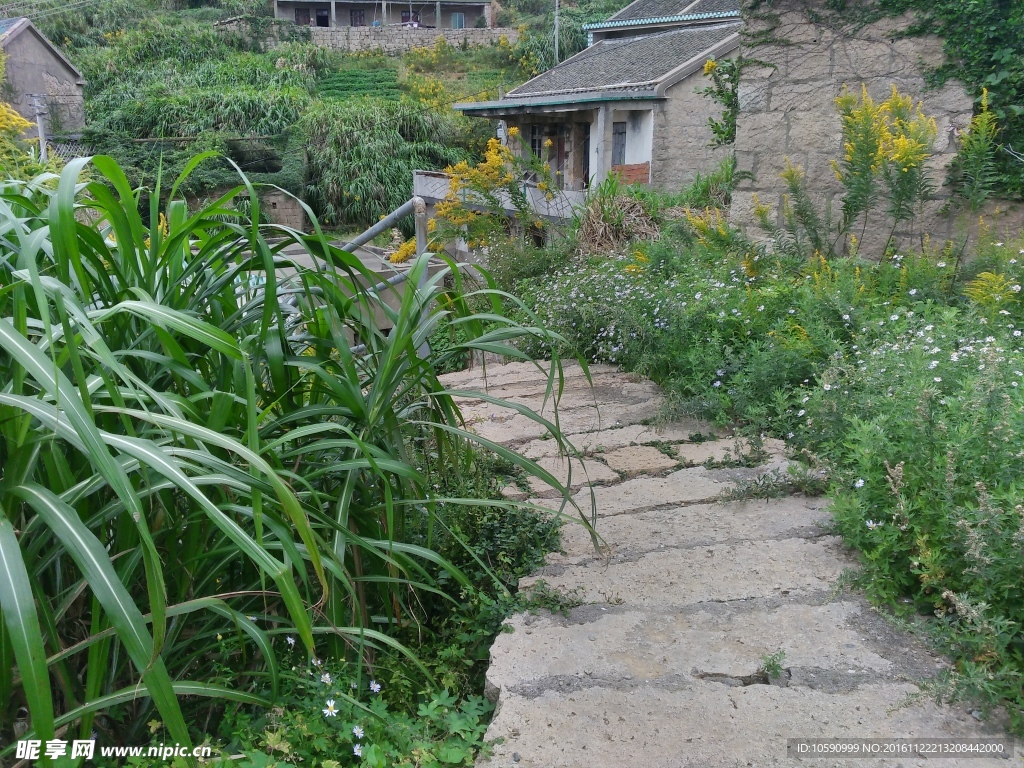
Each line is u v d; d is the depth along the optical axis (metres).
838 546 2.67
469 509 2.95
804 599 2.39
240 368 2.20
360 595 2.31
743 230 6.32
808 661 2.09
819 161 5.95
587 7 41.41
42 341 1.83
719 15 21.14
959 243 5.03
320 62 34.75
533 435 4.02
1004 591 2.05
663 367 4.82
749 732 1.84
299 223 23.23
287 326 2.92
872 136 5.06
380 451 2.22
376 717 1.88
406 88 34.03
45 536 1.70
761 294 4.80
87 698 1.65
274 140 23.81
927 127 5.01
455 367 6.14
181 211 2.31
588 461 3.62
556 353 2.48
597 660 2.14
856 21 5.60
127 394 1.73
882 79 5.57
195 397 1.95
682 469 3.48
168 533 1.96
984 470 2.39
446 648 2.42
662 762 1.76
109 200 2.02
